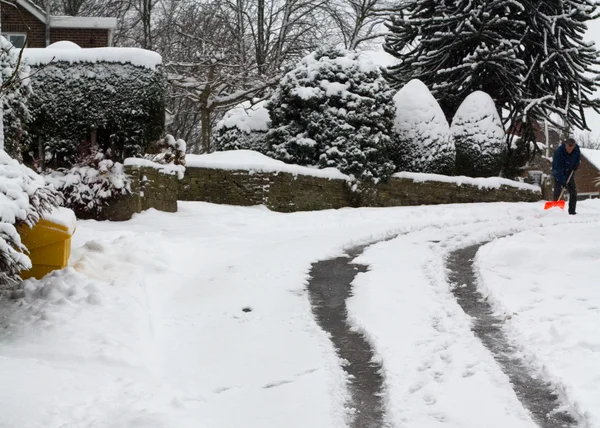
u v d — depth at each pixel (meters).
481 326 6.64
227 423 4.79
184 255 9.38
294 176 16.17
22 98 11.08
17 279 6.99
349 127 17.75
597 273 8.51
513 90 23.92
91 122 13.04
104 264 8.12
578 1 24.86
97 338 6.00
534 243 10.26
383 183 18.36
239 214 13.98
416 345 6.10
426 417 4.77
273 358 5.95
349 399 5.17
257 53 31.06
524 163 24.84
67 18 23.38
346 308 7.31
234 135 20.98
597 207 17.47
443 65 24.92
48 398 4.80
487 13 23.17
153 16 34.25
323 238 11.09
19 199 6.02
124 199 12.77
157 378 5.51
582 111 24.42
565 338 6.07
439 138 20.33
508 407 4.87
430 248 10.41
